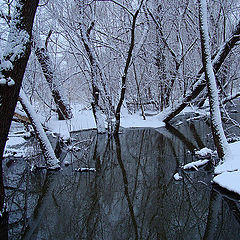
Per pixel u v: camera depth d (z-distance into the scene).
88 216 4.39
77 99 14.36
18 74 3.56
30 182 5.88
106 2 10.50
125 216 4.35
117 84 11.15
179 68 11.50
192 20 10.54
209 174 5.69
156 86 14.04
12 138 9.20
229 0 9.05
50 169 6.44
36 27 8.76
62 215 4.40
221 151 5.55
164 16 12.08
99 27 10.27
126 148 8.55
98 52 10.20
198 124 12.16
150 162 6.98
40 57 9.88
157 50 12.32
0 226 4.00
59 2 8.98
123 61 10.09
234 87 17.20
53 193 5.29
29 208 4.67
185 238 3.66
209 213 4.28
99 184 5.68
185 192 5.00
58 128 10.75
